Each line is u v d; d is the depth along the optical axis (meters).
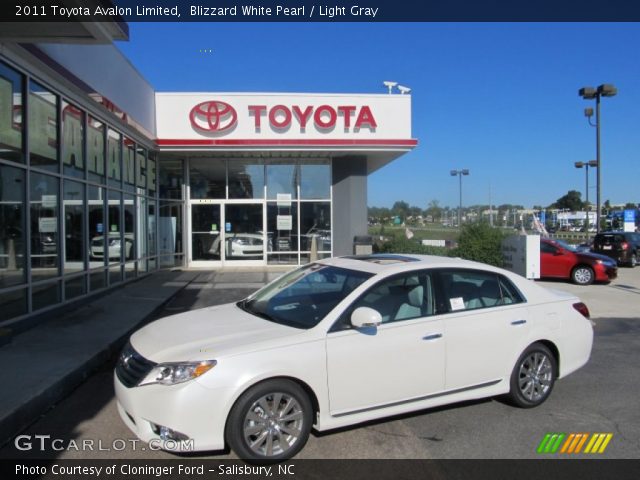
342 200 18.19
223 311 5.07
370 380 4.26
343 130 16.69
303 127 16.52
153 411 3.71
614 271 15.08
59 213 9.12
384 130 16.84
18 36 7.30
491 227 16.83
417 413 4.95
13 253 7.66
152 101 15.98
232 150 16.50
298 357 3.98
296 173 18.22
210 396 3.71
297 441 3.98
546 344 5.28
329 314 4.29
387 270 4.71
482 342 4.79
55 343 7.03
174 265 17.75
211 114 16.30
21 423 4.58
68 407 5.11
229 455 4.05
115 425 4.64
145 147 15.09
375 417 4.34
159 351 4.00
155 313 9.74
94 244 10.80
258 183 18.17
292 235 18.23
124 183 12.98
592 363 6.86
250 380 3.79
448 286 4.86
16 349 6.70
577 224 81.81
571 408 5.14
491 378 4.86
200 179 18.02
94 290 10.76
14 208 7.70
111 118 11.63
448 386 4.63
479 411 5.02
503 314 4.98
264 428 3.88
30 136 8.15
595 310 10.81
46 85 8.59
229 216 18.11
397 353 4.36
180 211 17.88
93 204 10.77
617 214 47.34
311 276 5.13
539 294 5.38
